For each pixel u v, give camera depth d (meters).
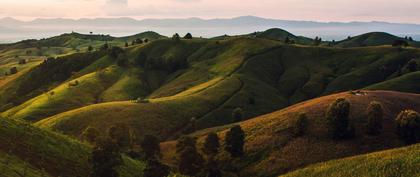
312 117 99.75
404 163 45.53
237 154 92.81
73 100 191.62
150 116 145.88
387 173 45.25
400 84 178.88
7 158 42.38
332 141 89.12
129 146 104.38
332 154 84.31
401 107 104.06
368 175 46.75
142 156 97.19
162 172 63.25
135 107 150.50
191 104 166.00
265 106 182.38
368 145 85.94
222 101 177.00
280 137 95.38
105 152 55.12
